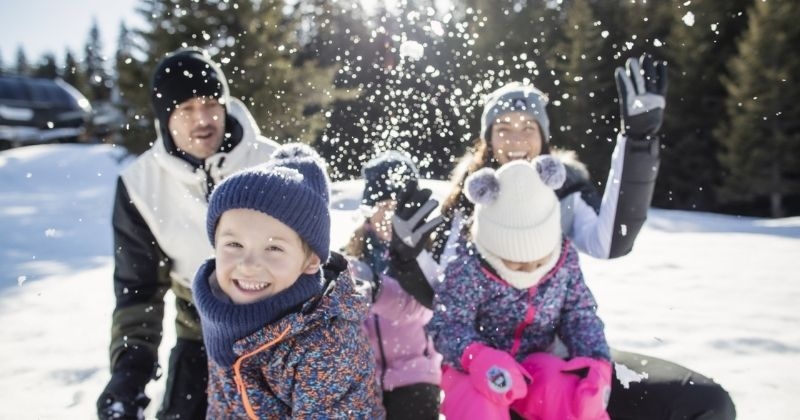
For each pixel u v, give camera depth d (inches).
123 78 474.0
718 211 697.6
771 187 629.0
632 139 80.8
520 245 70.7
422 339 81.8
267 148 80.4
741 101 626.8
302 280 56.6
